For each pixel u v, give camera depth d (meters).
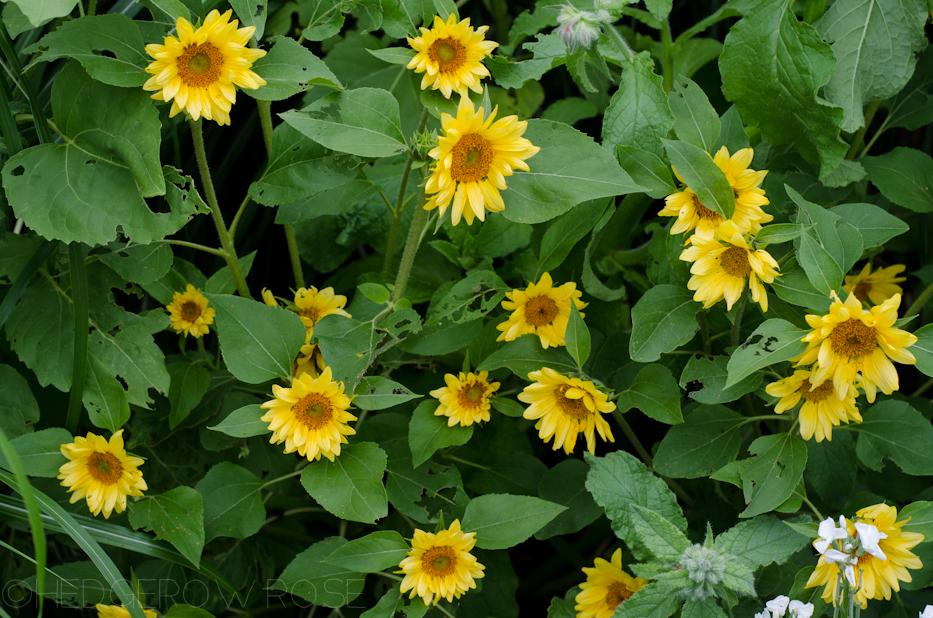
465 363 2.27
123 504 2.17
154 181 2.09
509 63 2.23
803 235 2.06
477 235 2.43
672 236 2.17
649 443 2.63
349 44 2.61
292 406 2.12
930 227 2.53
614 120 2.17
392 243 2.38
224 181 2.60
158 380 2.20
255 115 2.59
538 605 2.54
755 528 2.13
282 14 2.52
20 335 2.20
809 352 2.05
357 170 2.23
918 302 2.35
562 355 2.24
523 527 2.17
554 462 2.60
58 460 2.17
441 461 2.39
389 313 2.22
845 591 2.09
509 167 2.07
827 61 2.20
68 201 2.11
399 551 2.17
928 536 2.09
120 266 2.22
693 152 2.09
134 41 2.11
